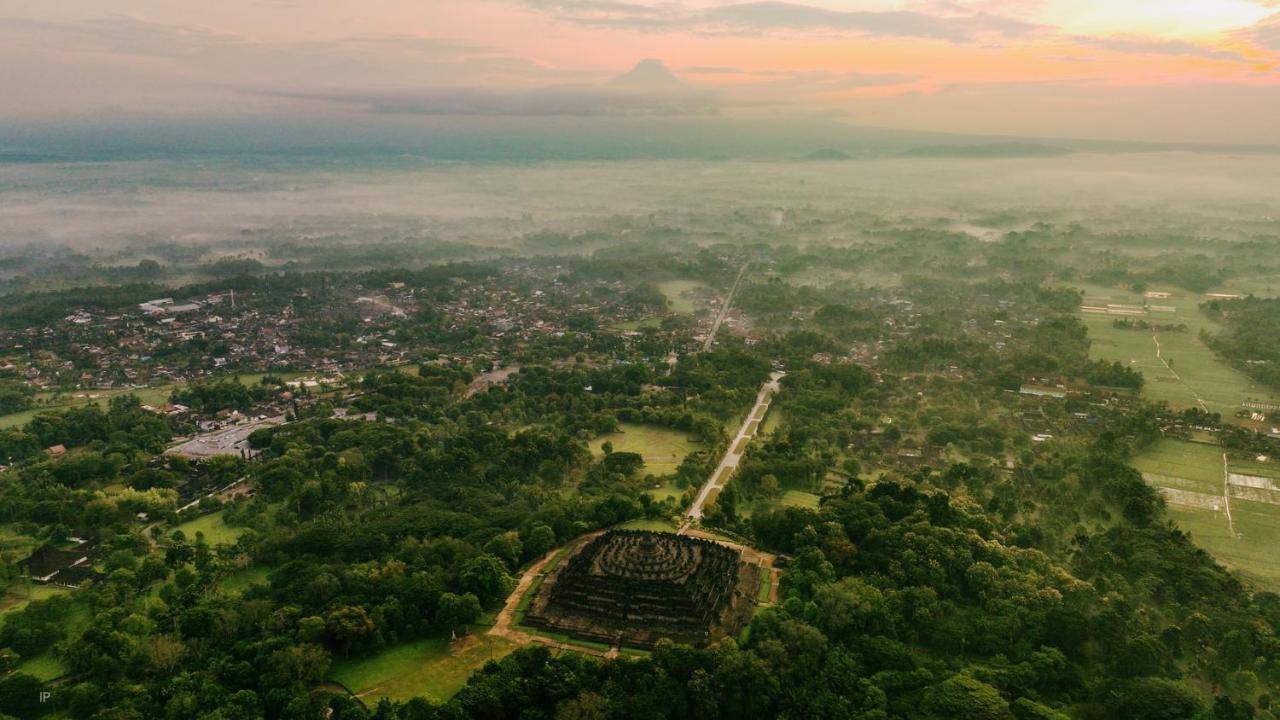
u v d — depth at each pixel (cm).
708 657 18988
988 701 17538
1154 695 17788
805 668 19162
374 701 18662
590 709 17275
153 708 17675
